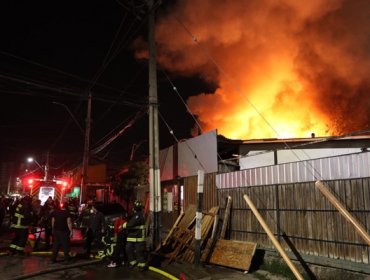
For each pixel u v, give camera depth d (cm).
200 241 1140
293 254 1005
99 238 1461
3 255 1357
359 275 834
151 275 1056
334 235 910
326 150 1518
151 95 1416
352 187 880
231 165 1500
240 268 1059
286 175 1076
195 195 1470
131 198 2247
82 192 2341
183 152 1631
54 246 1227
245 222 1186
